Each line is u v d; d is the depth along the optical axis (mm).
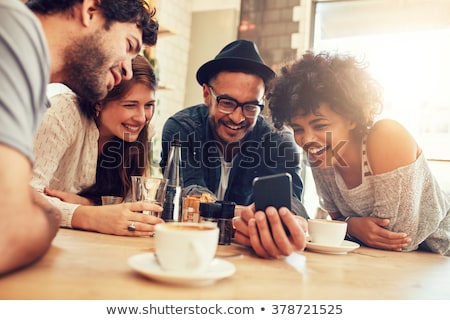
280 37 3316
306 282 640
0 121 471
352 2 3225
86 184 1433
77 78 928
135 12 952
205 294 527
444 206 1286
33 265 577
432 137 2914
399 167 1146
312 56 1329
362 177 1256
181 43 3635
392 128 1190
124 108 1385
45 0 819
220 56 1597
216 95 1595
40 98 547
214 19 3633
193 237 545
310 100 1229
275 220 761
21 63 497
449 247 1244
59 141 1230
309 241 1021
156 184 1077
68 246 740
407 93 2990
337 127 1251
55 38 851
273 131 1721
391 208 1165
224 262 646
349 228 1241
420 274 792
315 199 3082
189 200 1084
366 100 1271
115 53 930
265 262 779
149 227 941
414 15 3055
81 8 842
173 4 3480
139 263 583
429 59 2982
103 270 588
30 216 514
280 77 1374
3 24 492
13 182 478
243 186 1733
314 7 3295
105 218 949
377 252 1087
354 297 583
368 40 3180
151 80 1426
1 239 474
